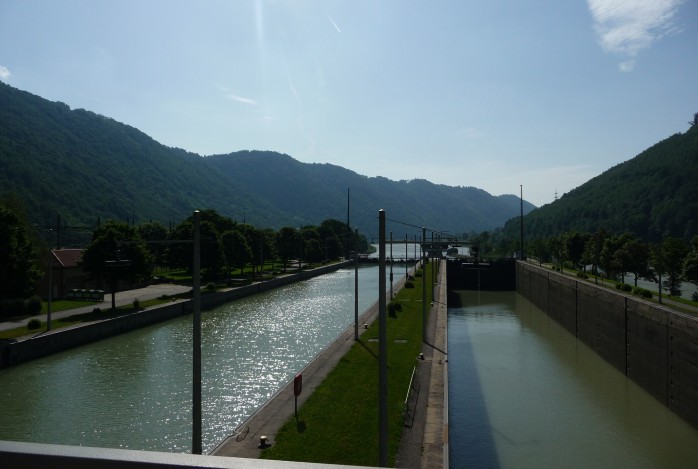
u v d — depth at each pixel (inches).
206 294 3129.9
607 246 3235.7
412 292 3304.6
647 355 1689.2
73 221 6658.5
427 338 1882.4
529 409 1499.8
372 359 1574.8
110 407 1387.8
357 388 1284.4
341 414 1105.4
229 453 910.4
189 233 3516.2
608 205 7224.4
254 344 2111.2
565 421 1412.4
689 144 7391.7
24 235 2053.4
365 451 919.0
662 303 2204.7
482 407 1510.8
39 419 1310.3
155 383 1589.6
